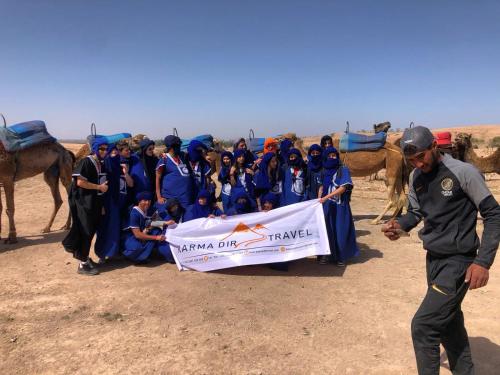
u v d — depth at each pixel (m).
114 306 6.09
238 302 6.20
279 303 6.19
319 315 5.82
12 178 9.49
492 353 4.91
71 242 7.22
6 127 9.66
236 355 4.80
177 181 8.20
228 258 7.39
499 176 22.70
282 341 5.12
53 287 6.84
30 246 9.29
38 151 9.98
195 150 8.38
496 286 6.91
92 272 7.38
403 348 5.01
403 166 11.17
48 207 13.91
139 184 8.31
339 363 4.68
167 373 4.45
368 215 12.77
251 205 8.09
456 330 3.92
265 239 7.37
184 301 6.22
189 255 7.53
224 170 8.66
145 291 6.60
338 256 7.84
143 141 8.82
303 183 8.05
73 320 5.66
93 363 4.63
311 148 7.98
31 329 5.41
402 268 7.83
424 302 3.68
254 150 13.37
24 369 4.52
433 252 3.72
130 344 5.02
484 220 3.48
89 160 7.22
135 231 7.66
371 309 6.04
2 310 5.97
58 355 4.79
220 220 7.50
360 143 11.38
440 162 3.62
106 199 7.69
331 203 7.81
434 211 3.66
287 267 7.56
